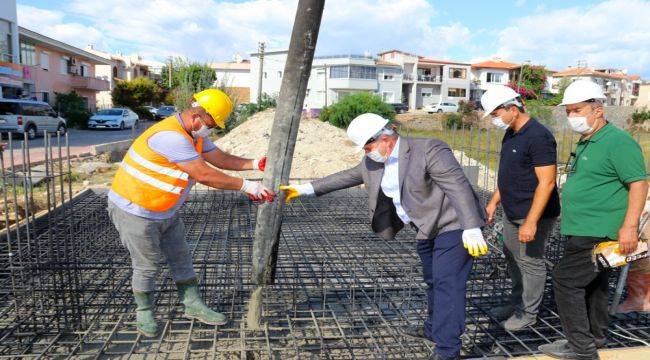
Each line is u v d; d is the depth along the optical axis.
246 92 53.84
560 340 2.94
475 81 52.38
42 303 3.22
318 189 3.04
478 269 4.24
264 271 3.25
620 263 2.54
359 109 22.48
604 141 2.60
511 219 3.16
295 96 2.99
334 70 46.09
